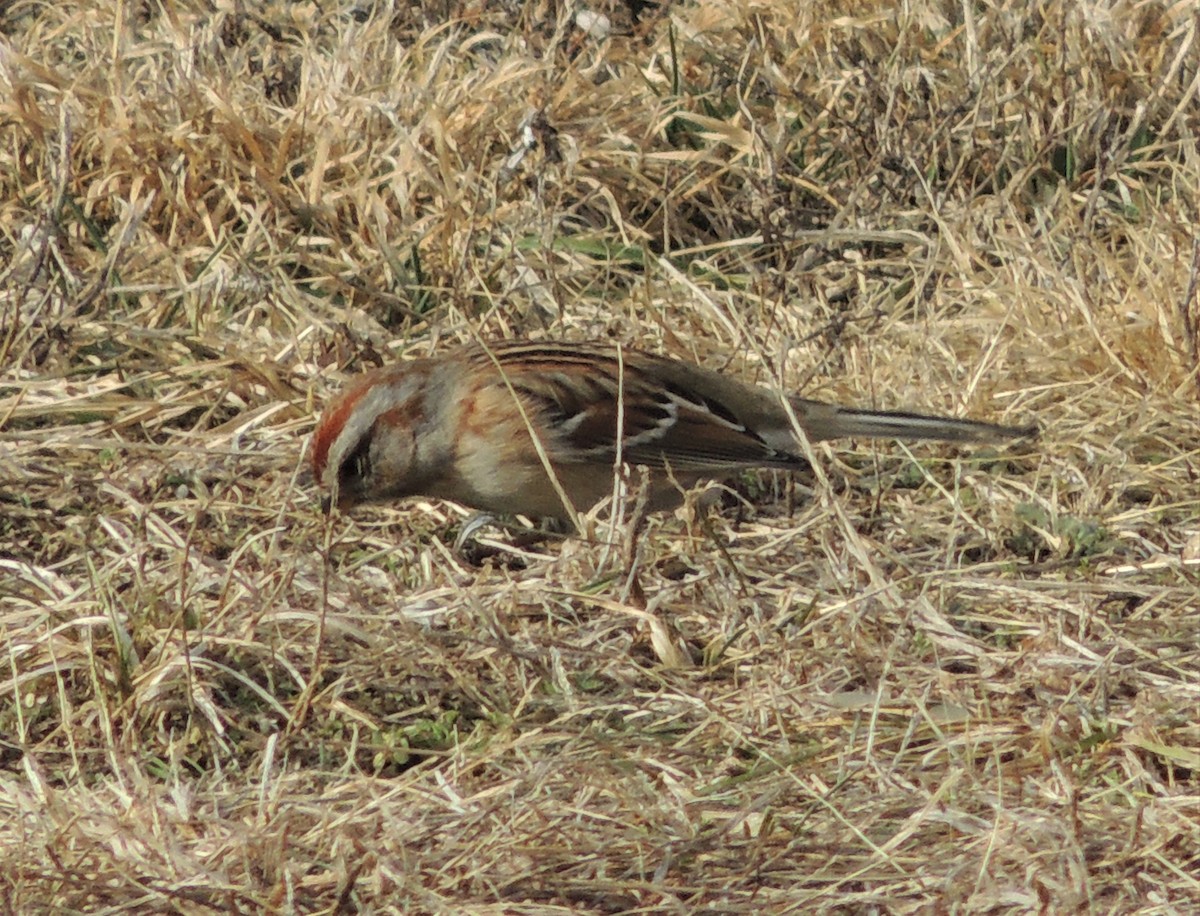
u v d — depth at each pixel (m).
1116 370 12.12
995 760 8.12
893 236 13.41
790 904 7.29
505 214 13.58
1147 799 7.93
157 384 12.02
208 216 13.25
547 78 14.20
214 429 11.59
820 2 15.11
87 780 8.35
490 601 9.80
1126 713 8.73
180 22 14.77
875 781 8.19
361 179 13.44
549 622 9.59
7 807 7.95
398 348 12.46
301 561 9.91
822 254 13.54
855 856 7.54
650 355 10.80
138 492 10.83
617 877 7.47
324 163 13.35
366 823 7.73
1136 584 10.08
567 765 8.12
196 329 12.34
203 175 13.52
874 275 13.52
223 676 9.02
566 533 10.90
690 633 9.73
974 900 7.17
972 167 14.31
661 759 8.43
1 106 13.80
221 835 7.63
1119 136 14.29
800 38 14.98
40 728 8.71
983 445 11.62
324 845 7.63
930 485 11.34
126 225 12.74
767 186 13.66
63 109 13.16
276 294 12.75
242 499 10.89
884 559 10.42
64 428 11.52
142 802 7.73
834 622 9.53
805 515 10.90
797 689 8.91
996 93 14.48
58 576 9.90
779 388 10.25
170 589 9.52
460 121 14.01
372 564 10.41
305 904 7.23
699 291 12.55
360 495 10.20
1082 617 9.54
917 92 14.50
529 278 12.96
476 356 10.51
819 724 8.67
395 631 9.29
